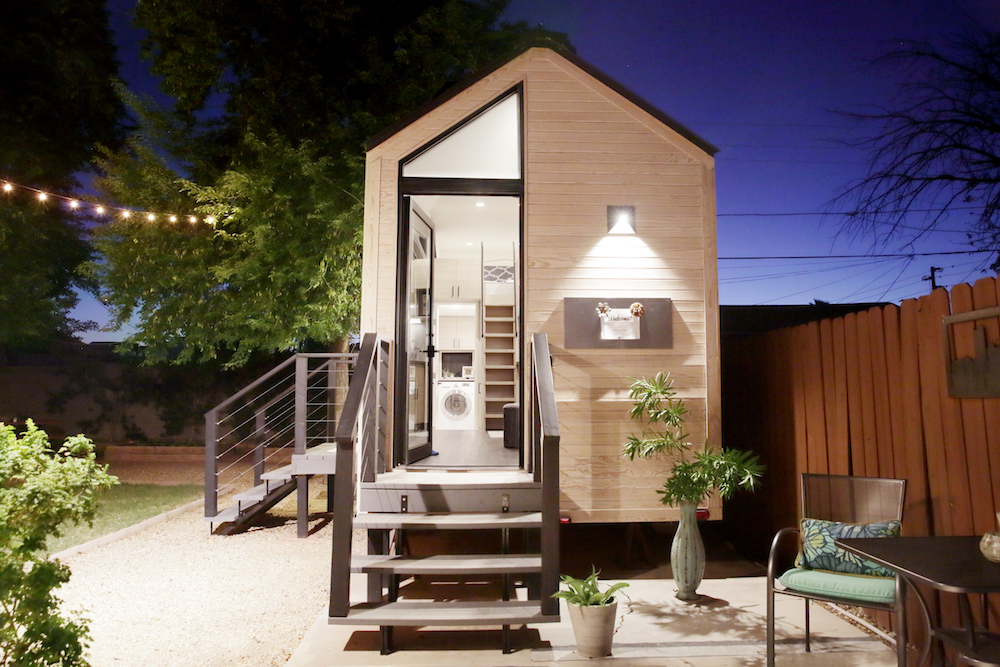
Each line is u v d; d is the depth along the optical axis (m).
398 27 10.87
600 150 5.87
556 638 4.34
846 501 4.09
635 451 5.28
